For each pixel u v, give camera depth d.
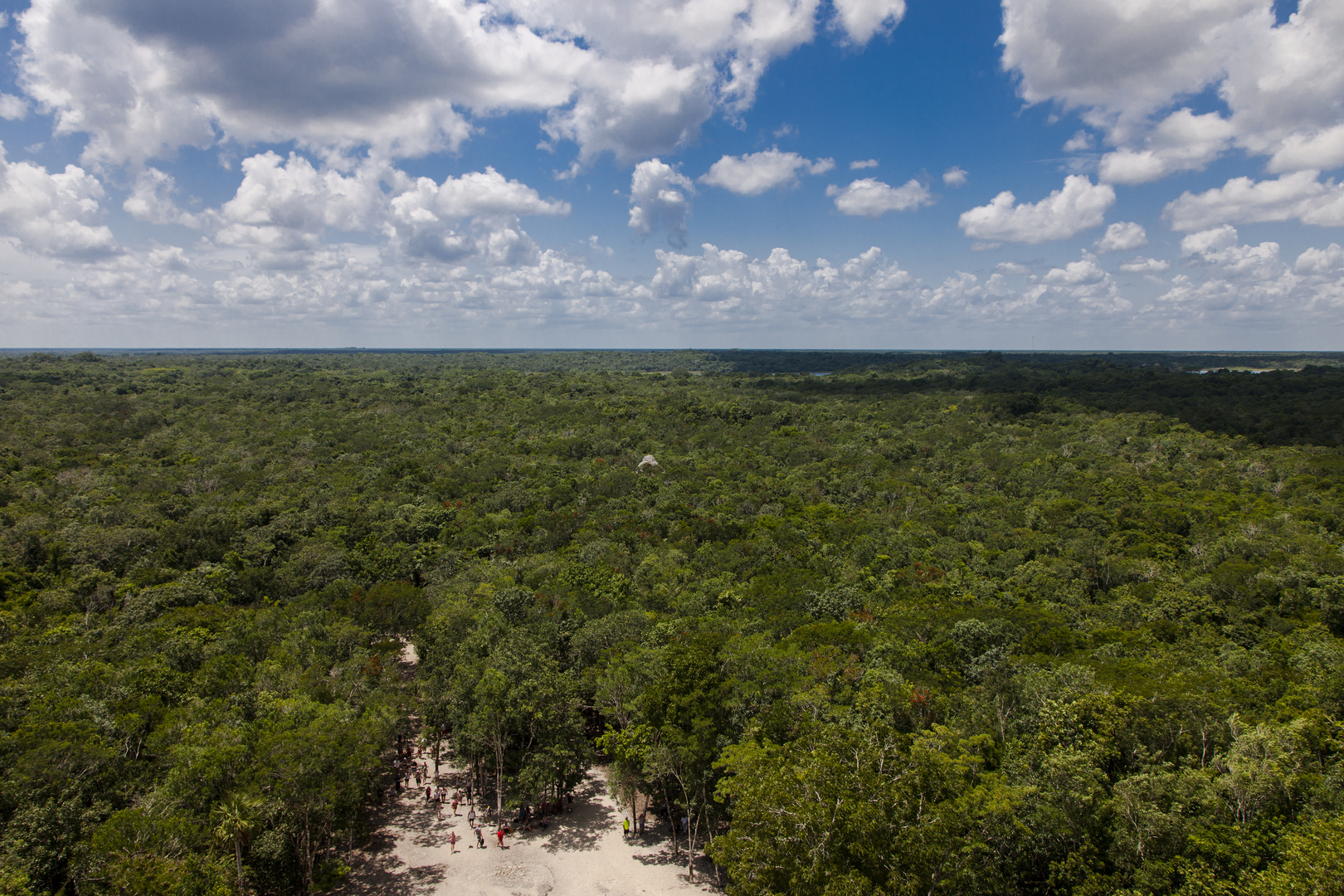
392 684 40.84
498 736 34.97
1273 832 24.16
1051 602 55.78
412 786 40.19
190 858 25.30
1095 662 39.12
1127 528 75.50
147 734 34.22
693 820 34.25
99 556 64.25
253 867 28.34
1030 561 67.31
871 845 21.95
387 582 56.94
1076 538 71.31
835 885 20.84
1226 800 25.44
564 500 90.31
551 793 37.81
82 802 28.30
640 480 98.56
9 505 76.56
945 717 34.88
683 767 32.62
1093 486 91.94
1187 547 68.81
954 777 25.52
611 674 38.50
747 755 28.41
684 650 36.81
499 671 35.81
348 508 80.88
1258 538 66.50
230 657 39.72
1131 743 29.34
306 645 42.53
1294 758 26.55
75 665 39.47
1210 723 30.53
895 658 41.41
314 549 66.56
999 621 45.62
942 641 44.25
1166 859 24.31
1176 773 28.11
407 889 31.27
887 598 55.38
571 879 32.25
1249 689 35.50
